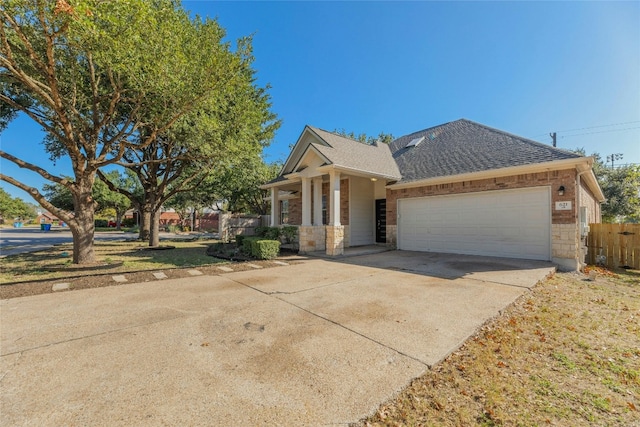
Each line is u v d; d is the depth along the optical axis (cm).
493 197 993
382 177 1203
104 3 545
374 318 420
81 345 333
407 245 1245
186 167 1526
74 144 848
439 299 514
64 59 800
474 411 229
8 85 866
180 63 748
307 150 1168
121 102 1038
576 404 241
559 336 375
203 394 240
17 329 381
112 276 715
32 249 1381
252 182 2178
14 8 535
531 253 909
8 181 755
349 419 212
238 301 509
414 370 279
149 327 388
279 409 221
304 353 312
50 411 218
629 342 360
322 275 729
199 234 2941
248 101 1253
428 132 1577
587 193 1158
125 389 247
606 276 761
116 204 3747
